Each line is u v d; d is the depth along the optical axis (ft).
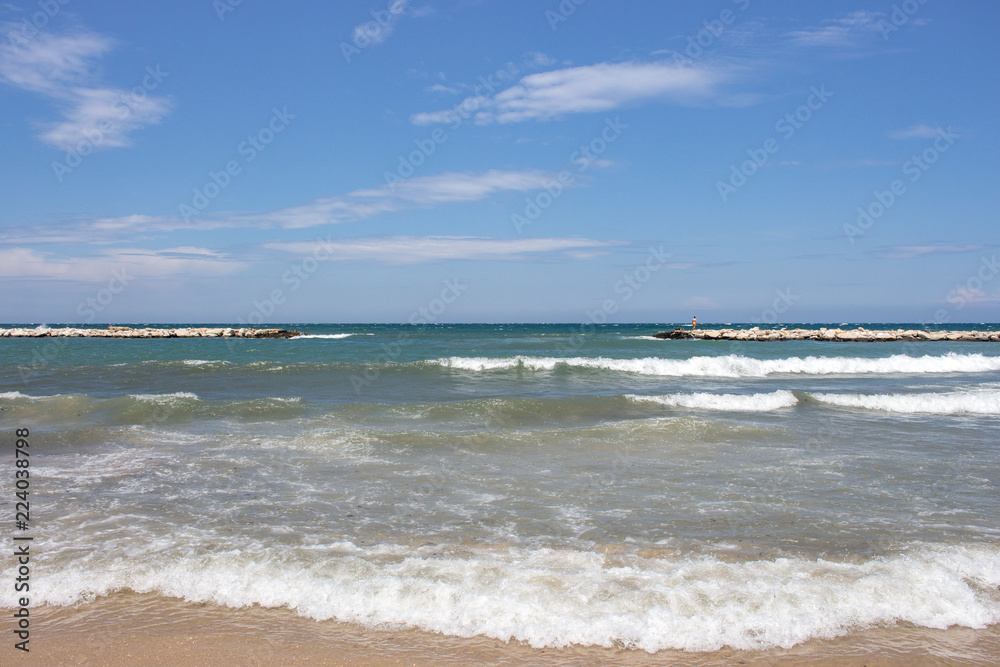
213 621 14.46
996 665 12.87
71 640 13.57
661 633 13.83
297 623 14.40
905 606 14.97
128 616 14.66
